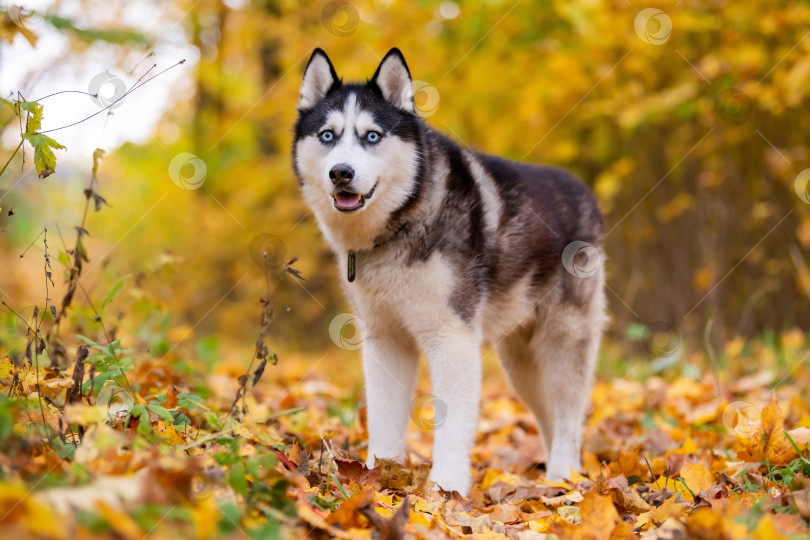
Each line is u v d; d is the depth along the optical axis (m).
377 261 3.77
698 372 7.07
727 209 8.68
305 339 11.17
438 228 3.75
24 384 2.95
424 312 3.73
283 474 2.58
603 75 8.30
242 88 12.31
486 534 2.68
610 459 4.57
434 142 3.94
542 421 4.67
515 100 9.05
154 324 5.59
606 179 8.37
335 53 9.58
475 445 4.98
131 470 2.32
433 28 9.08
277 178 11.23
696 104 7.83
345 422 4.70
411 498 3.06
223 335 10.90
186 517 2.04
